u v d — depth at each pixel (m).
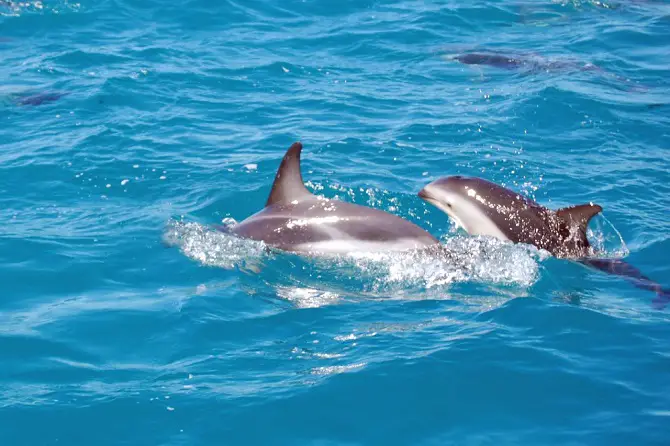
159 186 19.72
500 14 35.12
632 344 13.74
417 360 13.15
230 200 19.14
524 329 14.20
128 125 23.00
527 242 17.33
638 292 15.66
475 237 17.69
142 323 14.29
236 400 12.19
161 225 17.81
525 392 12.45
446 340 13.77
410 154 21.92
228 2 34.12
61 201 18.86
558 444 11.30
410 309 14.91
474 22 34.06
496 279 15.98
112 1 33.22
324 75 27.91
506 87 27.19
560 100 25.81
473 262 16.36
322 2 35.25
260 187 19.72
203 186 19.72
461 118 24.48
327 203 17.16
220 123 23.64
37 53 28.25
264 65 28.25
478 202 18.11
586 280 16.09
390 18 34.00
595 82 27.72
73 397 12.22
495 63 29.48
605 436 11.42
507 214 17.78
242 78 27.08
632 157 22.38
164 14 32.66
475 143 22.84
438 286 15.68
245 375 12.87
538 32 33.34
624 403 12.15
